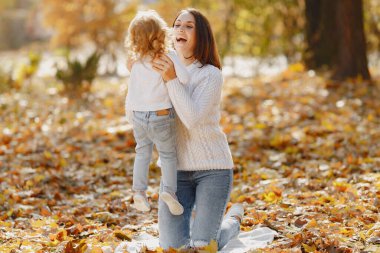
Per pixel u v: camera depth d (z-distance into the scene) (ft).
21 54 134.51
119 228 21.52
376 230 18.80
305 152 32.01
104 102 49.01
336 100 43.27
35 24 168.04
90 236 20.11
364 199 22.89
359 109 40.78
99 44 83.41
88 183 28.25
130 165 31.22
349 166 28.71
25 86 59.16
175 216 17.76
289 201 23.40
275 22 66.03
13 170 29.73
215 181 17.53
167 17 74.54
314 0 56.54
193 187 18.16
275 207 22.66
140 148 17.60
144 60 17.01
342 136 34.17
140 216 23.20
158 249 17.53
